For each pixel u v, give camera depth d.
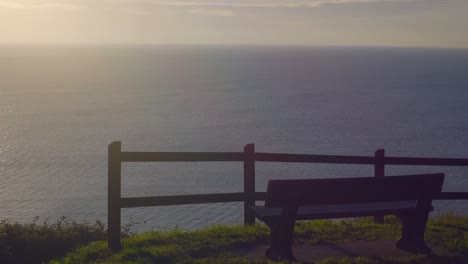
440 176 6.78
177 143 60.72
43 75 172.38
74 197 35.88
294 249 6.88
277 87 135.75
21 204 33.97
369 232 7.68
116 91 123.12
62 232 8.77
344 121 77.81
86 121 75.88
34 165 46.91
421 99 108.19
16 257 7.86
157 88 131.50
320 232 7.59
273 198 6.31
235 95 116.38
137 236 7.59
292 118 81.06
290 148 58.12
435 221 8.35
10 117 79.00
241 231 7.43
